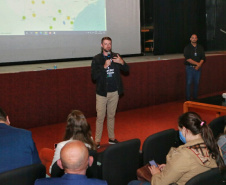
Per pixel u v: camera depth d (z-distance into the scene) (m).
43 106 4.89
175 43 8.55
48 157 2.78
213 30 9.45
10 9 5.39
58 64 5.72
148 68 6.13
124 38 7.00
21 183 1.63
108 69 3.80
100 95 3.84
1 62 5.42
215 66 7.46
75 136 2.28
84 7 6.23
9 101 4.55
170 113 5.70
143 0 7.41
